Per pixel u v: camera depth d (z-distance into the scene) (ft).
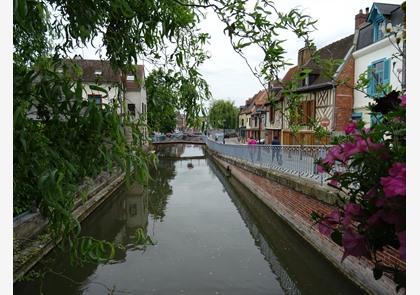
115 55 7.37
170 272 20.77
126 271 20.95
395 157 3.87
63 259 20.42
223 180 63.10
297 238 24.56
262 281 19.56
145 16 7.04
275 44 5.06
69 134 5.09
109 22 7.23
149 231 30.07
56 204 4.61
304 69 5.46
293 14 4.82
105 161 5.22
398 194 3.09
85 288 18.70
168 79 8.59
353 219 4.13
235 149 59.98
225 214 36.35
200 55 8.65
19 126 4.17
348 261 17.06
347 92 49.26
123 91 7.22
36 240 19.98
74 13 5.66
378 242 3.94
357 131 5.04
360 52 47.32
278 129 74.49
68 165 4.97
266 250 24.85
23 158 4.48
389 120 4.41
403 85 5.23
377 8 43.78
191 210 38.37
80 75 5.87
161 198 45.70
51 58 6.39
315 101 54.95
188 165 92.79
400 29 5.68
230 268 21.44
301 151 26.20
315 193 20.98
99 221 34.76
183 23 7.30
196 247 25.48
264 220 33.22
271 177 32.35
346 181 4.52
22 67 5.36
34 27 5.60
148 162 6.14
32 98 4.90
